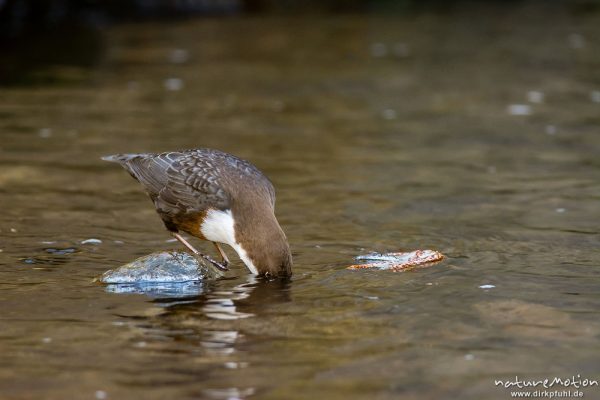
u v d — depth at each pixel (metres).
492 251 10.80
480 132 18.17
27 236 11.27
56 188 13.60
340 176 14.70
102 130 17.48
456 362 7.34
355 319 8.38
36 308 8.69
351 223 12.10
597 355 7.48
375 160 15.84
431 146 16.97
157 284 9.54
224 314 8.55
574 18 37.59
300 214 12.50
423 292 9.19
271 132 17.86
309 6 40.62
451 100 21.48
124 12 35.12
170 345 7.73
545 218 12.34
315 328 8.15
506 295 9.06
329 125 18.66
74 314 8.53
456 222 12.16
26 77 22.81
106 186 13.84
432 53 28.58
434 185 14.22
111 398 6.67
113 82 22.58
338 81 23.69
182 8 36.91
